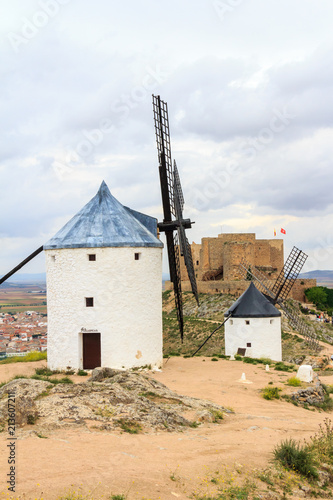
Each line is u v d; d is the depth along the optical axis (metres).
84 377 25.42
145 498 9.30
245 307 38.56
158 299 28.97
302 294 81.94
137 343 27.23
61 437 12.25
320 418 19.23
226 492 10.28
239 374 26.94
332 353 51.00
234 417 17.31
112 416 14.28
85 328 26.64
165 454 11.94
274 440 14.70
